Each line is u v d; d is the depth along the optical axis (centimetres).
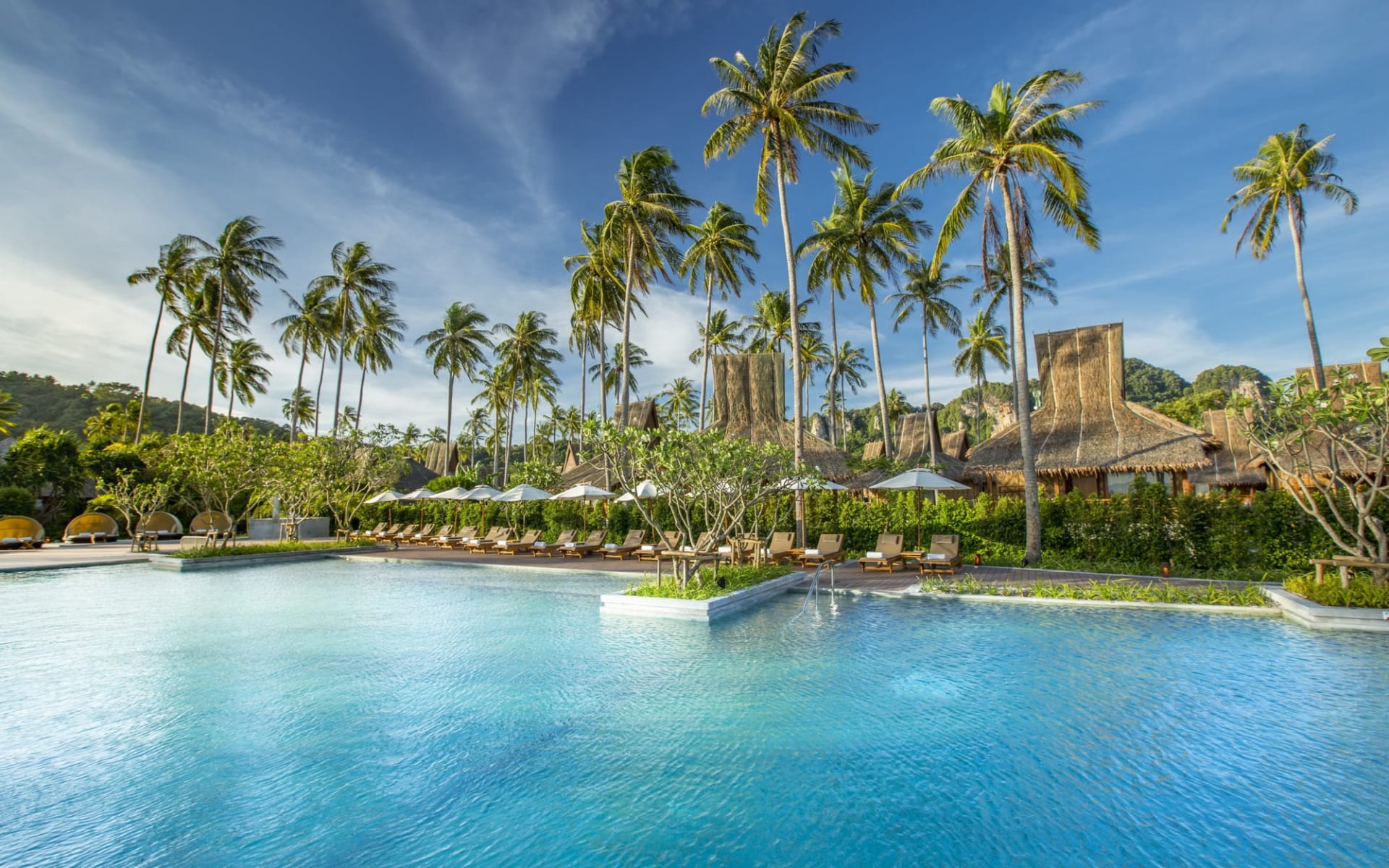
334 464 2728
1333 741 544
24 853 385
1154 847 383
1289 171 3023
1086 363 2648
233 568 2016
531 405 6456
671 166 3138
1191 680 727
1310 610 1006
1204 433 2381
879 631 1005
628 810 435
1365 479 1109
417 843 395
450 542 2703
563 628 1046
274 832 409
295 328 4562
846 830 407
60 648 925
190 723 612
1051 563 1691
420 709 648
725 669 789
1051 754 524
